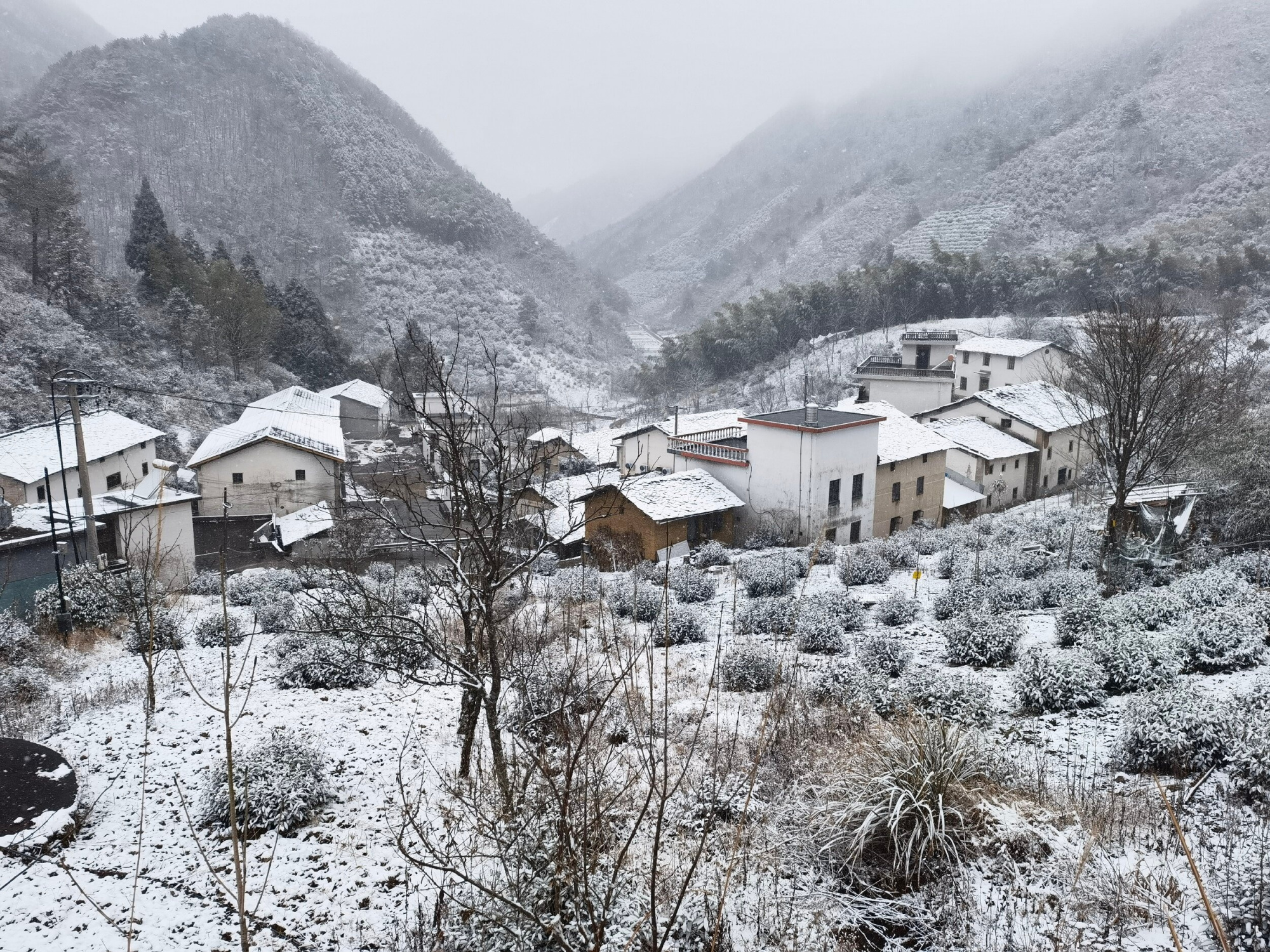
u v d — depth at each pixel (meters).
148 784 11.85
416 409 9.45
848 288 108.38
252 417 54.94
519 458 9.95
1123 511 24.75
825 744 10.92
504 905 6.50
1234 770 9.37
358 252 155.38
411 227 175.25
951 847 7.95
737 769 10.32
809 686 14.02
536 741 10.18
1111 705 13.04
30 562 23.59
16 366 60.34
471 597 9.69
